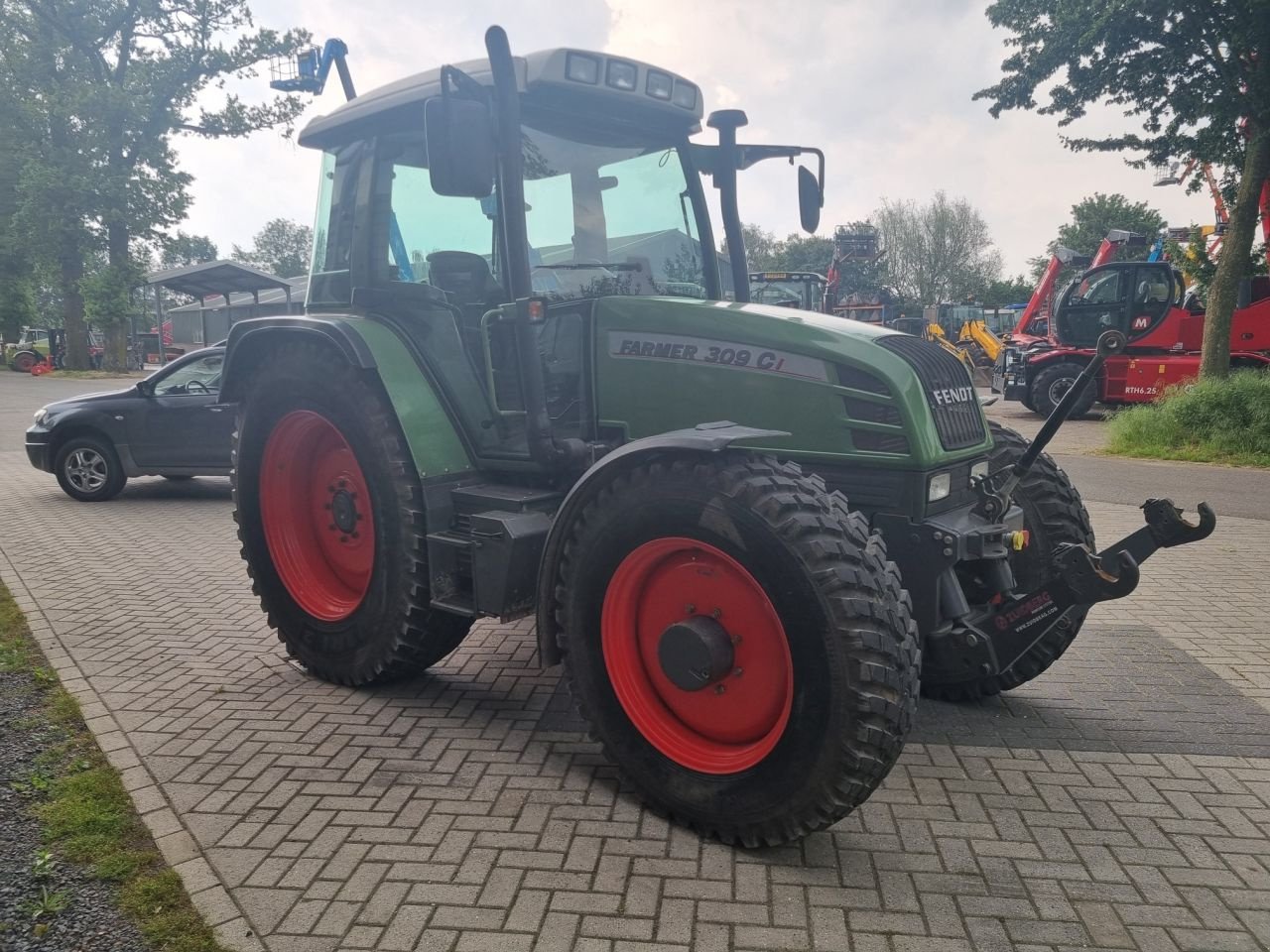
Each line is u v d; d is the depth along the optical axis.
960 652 3.41
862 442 3.31
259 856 2.87
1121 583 3.21
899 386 3.24
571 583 3.24
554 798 3.27
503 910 2.61
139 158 31.00
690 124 4.29
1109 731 3.88
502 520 3.51
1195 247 14.84
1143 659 4.73
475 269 3.97
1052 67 13.38
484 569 3.55
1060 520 4.11
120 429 9.23
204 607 5.61
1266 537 7.48
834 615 2.69
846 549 2.74
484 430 4.01
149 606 5.62
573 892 2.70
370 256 4.27
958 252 55.28
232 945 2.46
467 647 4.94
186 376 9.28
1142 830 3.08
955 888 2.75
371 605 4.08
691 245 4.44
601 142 4.15
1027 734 3.85
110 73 31.11
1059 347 16.67
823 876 2.80
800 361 3.39
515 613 3.53
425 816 3.12
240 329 4.52
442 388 4.05
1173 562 6.70
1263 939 2.52
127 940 2.48
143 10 29.89
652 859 2.89
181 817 3.10
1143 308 15.87
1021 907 2.65
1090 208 49.62
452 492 3.93
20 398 23.33
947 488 3.39
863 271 42.88
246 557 4.62
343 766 3.50
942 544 3.22
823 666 2.71
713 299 4.13
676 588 3.12
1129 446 12.41
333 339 4.00
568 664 3.30
